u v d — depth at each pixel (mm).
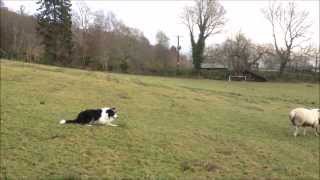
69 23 107000
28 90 36312
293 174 19172
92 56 115375
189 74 115250
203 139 24359
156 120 29312
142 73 111125
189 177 17406
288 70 125688
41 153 18719
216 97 48750
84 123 24625
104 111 25016
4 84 38156
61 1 105688
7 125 22969
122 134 23125
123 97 39031
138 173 17297
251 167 19781
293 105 49188
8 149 18906
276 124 32594
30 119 24922
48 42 104688
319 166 21109
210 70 120938
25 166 16906
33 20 121062
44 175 16047
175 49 138250
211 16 131875
